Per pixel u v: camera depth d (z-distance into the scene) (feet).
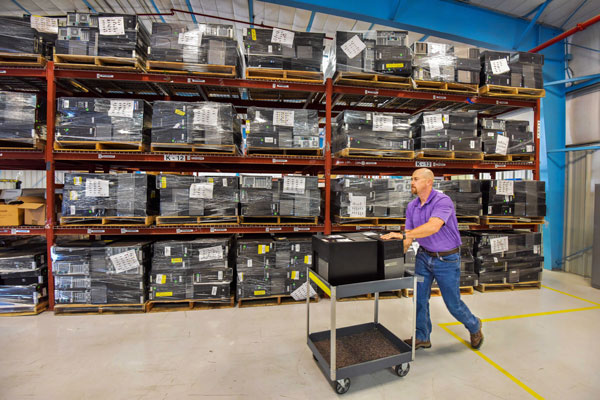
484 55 13.61
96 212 11.25
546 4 15.80
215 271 11.68
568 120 18.25
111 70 11.40
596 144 16.78
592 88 17.04
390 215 12.75
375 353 7.59
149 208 11.76
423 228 7.49
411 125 14.39
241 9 19.83
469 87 13.28
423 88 13.00
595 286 14.62
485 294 13.58
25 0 18.53
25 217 11.37
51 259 11.04
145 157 11.62
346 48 12.27
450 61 13.14
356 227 13.24
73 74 11.25
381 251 7.32
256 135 12.01
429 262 8.16
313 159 12.60
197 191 11.75
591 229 16.65
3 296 10.79
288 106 15.52
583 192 17.16
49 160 11.24
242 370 7.56
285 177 12.19
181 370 7.53
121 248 11.03
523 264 14.24
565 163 18.13
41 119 11.46
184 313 11.15
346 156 12.81
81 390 6.73
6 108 10.82
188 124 11.50
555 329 10.00
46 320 10.45
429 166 13.66
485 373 7.54
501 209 14.06
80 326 10.00
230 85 11.88
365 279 7.27
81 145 11.50
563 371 7.66
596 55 16.92
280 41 11.91
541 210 14.28
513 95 13.57
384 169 17.84
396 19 15.70
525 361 8.09
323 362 7.17
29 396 6.52
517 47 17.70
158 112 11.45
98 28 11.01
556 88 18.20
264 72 11.89
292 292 12.09
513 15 17.56
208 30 11.50
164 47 11.28
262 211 12.12
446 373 7.52
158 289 11.41
